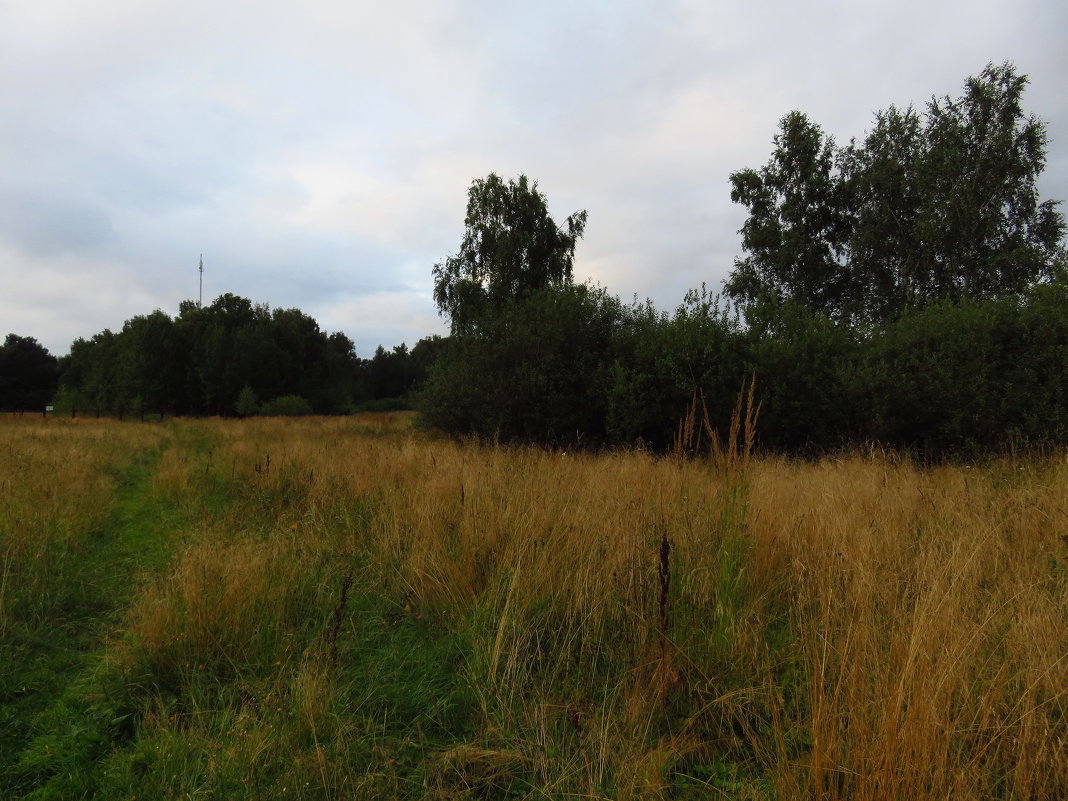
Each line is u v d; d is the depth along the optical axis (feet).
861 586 8.96
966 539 12.05
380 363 272.10
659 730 8.22
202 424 83.92
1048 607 9.41
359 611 12.36
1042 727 6.72
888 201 68.90
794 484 21.62
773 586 11.49
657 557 11.44
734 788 7.11
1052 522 14.12
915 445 36.73
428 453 30.32
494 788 7.36
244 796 6.87
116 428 68.74
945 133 64.54
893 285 69.67
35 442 41.98
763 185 78.13
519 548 12.83
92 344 191.21
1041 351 33.91
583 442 44.98
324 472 25.82
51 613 12.67
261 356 165.37
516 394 46.55
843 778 6.65
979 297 61.52
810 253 72.69
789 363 39.17
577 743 7.82
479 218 81.51
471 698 9.18
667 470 21.20
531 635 10.41
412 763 7.84
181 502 24.12
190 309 188.24
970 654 7.79
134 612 12.51
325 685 8.90
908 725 6.15
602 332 48.47
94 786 7.39
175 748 7.82
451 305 82.12
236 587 11.52
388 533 16.01
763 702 8.21
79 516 19.79
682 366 40.01
